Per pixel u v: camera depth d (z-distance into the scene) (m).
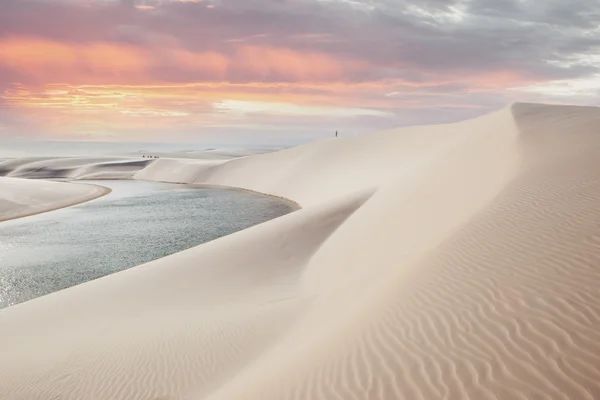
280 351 7.17
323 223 22.55
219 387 6.86
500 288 5.12
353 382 4.27
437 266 6.36
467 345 4.26
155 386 7.48
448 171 19.00
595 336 3.87
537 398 3.36
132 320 11.88
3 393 7.78
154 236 33.56
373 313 5.79
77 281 21.58
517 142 15.54
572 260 5.28
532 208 7.43
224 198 58.88
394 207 18.80
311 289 14.25
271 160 74.00
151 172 96.38
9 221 41.16
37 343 10.66
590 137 13.32
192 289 14.95
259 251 19.17
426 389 3.82
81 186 69.69
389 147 52.28
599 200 7.02
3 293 19.78
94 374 8.16
